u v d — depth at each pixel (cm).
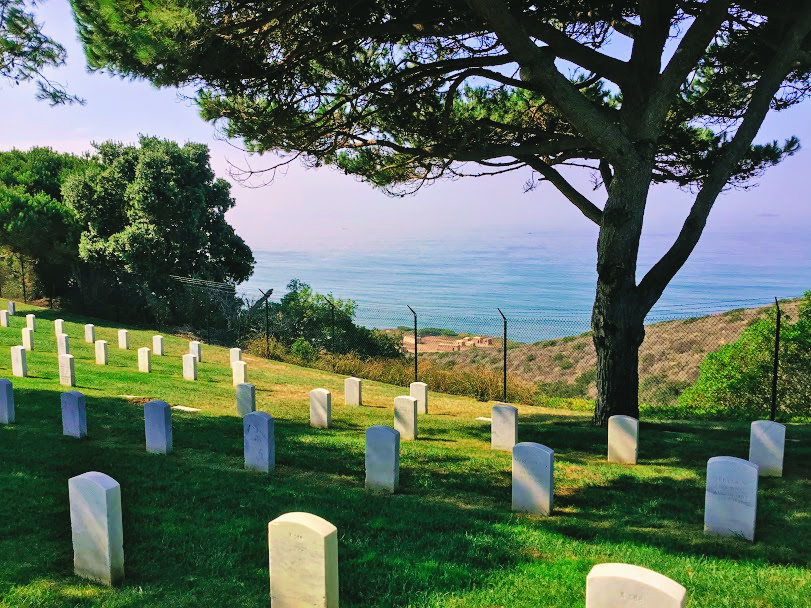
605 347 1433
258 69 1297
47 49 1460
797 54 1312
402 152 1528
